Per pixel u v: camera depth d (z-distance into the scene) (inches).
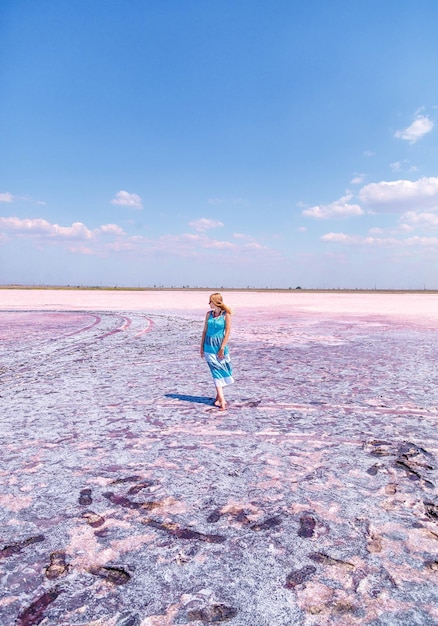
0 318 876.6
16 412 224.7
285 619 79.7
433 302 1774.1
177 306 1336.1
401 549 102.0
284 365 353.4
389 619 79.7
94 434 188.7
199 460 158.4
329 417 210.8
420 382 285.3
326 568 94.8
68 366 360.2
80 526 113.9
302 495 129.9
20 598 86.7
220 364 226.2
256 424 200.7
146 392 266.5
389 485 136.3
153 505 124.7
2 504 126.7
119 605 84.3
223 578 91.9
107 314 978.7
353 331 619.8
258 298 2269.9
